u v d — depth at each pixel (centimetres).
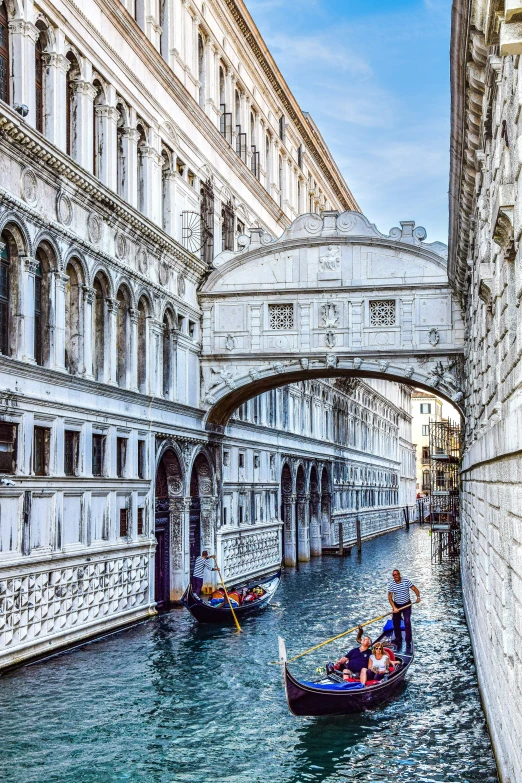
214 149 3238
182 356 2834
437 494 6059
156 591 2700
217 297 2997
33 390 1845
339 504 5716
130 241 2423
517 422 816
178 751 1444
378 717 1636
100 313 2264
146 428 2509
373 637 2373
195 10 3030
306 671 1970
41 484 1869
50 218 1936
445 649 2247
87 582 2111
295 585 3628
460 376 2847
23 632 1808
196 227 3002
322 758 1420
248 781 1325
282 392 4275
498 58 1002
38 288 1936
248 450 3650
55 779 1314
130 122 2466
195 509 3044
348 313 2909
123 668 1944
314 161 5397
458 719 1614
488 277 1284
